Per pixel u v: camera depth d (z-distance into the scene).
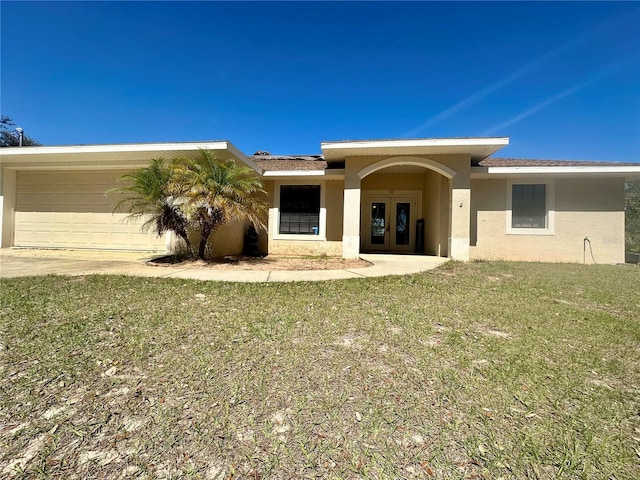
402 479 1.32
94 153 9.07
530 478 1.33
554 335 3.15
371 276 6.50
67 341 2.70
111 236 10.34
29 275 5.77
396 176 13.80
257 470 1.35
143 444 1.48
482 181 10.99
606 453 1.49
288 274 6.69
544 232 10.70
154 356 2.46
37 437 1.51
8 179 10.62
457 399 1.95
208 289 4.90
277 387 2.04
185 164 8.62
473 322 3.52
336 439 1.56
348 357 2.52
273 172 11.51
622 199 10.41
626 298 4.90
